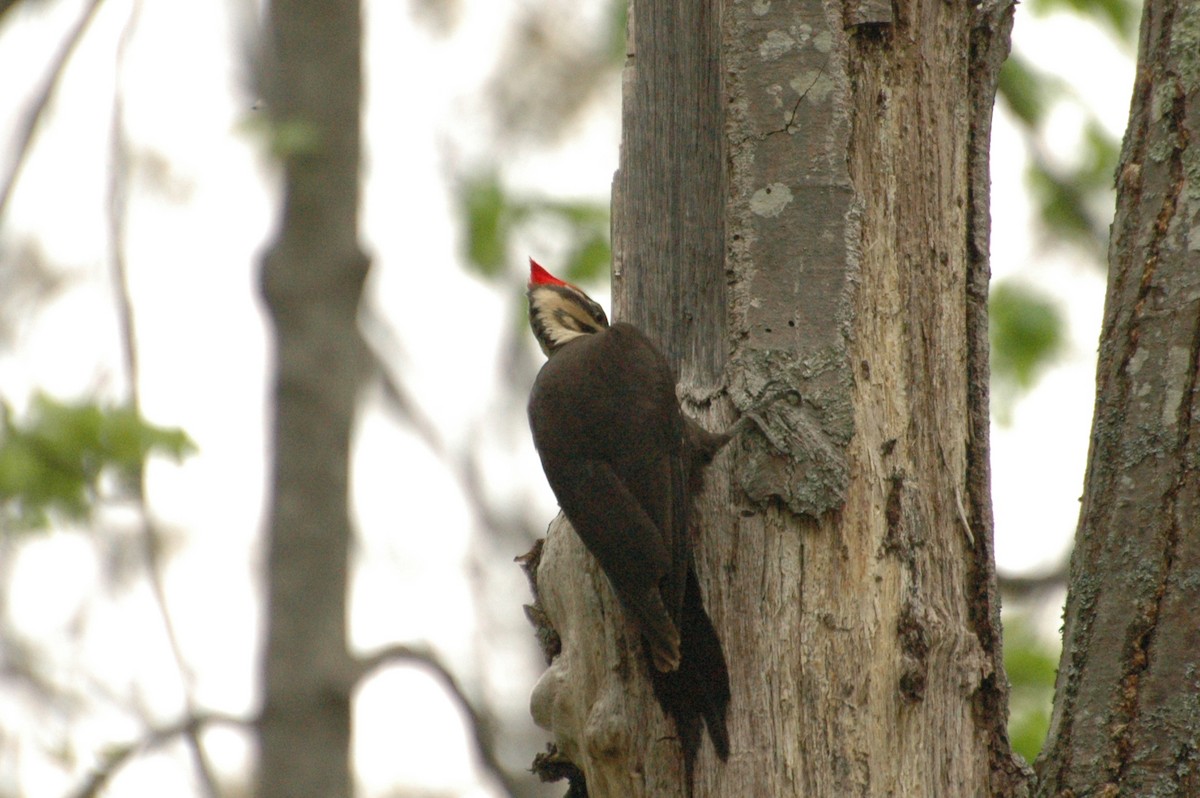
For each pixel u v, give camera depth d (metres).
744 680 9.22
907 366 9.58
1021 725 15.30
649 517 9.20
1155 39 9.13
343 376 21.45
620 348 9.84
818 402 9.32
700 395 10.05
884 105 9.67
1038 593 18.02
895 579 9.30
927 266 9.72
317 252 21.56
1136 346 8.89
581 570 9.91
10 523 15.11
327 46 21.97
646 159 10.61
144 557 21.03
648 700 9.52
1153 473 8.71
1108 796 8.55
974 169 10.09
